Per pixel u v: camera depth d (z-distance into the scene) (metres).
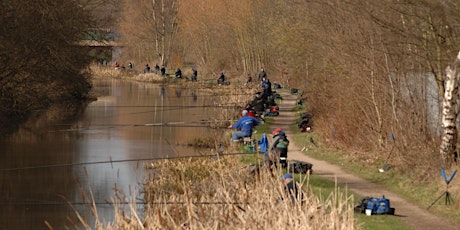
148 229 21.52
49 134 57.06
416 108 40.72
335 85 52.34
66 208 32.47
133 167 42.25
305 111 65.00
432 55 37.03
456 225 25.70
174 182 34.53
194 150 47.91
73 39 79.44
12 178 39.41
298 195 22.25
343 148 44.62
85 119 67.50
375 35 43.28
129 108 78.69
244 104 72.00
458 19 35.31
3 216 31.02
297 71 85.06
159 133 57.38
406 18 38.94
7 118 66.06
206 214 22.67
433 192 30.67
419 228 25.14
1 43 66.25
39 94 77.06
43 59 72.25
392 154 39.81
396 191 32.28
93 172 41.00
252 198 23.20
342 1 46.94
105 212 31.64
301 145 47.50
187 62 164.12
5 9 65.88
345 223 20.23
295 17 85.50
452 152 33.72
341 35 50.31
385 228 24.73
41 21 69.56
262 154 41.75
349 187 32.94
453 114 33.62
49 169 41.97
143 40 162.50
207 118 67.44
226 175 32.28
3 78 68.00
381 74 43.81
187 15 145.12
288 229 20.25
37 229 28.98
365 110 45.16
